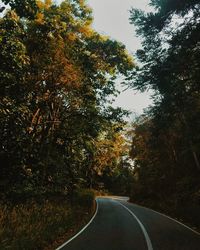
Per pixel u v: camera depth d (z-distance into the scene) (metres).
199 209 24.41
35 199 22.34
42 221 16.70
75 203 31.12
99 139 40.09
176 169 43.47
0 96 18.62
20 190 21.05
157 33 16.25
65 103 28.17
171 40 15.43
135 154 53.91
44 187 25.28
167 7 15.28
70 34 26.58
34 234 13.65
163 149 44.00
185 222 24.56
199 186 33.09
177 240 15.24
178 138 38.47
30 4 13.09
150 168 50.12
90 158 38.94
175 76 15.79
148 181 51.62
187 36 14.88
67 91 26.41
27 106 22.92
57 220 18.20
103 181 105.75
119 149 50.50
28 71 23.02
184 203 30.84
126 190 98.75
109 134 35.62
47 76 24.53
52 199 26.53
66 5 27.28
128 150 54.47
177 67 15.25
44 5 26.08
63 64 24.44
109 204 45.66
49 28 24.53
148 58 16.44
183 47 14.98
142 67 16.44
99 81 31.03
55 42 24.56
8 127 19.94
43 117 27.97
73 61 26.34
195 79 15.44
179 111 17.47
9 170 21.25
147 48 16.48
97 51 29.81
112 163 55.72
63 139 30.95
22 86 20.20
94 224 21.70
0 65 17.16
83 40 29.22
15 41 17.00
